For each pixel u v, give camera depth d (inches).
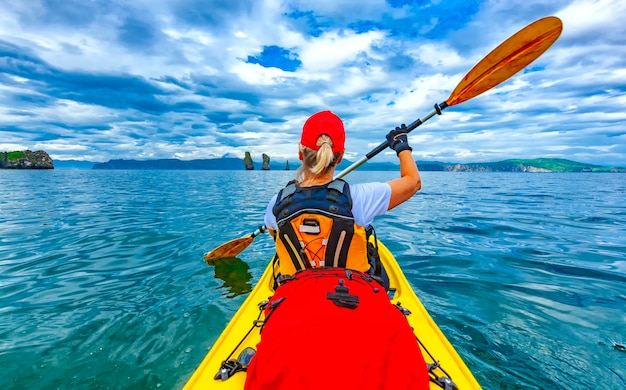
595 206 451.5
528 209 416.8
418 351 48.3
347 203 55.7
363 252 58.4
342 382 40.9
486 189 800.9
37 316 125.3
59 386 89.0
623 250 212.8
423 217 351.3
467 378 65.9
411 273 169.0
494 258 194.7
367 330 45.7
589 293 142.8
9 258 197.0
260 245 228.2
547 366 94.3
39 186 832.3
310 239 56.3
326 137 57.4
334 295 49.6
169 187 856.9
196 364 97.7
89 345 106.9
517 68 109.3
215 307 132.9
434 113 109.0
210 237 252.5
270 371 43.2
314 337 44.6
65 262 190.2
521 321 118.9
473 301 135.3
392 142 70.4
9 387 88.6
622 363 95.2
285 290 56.3
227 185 967.6
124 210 398.0
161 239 245.6
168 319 123.5
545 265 182.1
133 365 97.3
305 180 62.1
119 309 131.3
